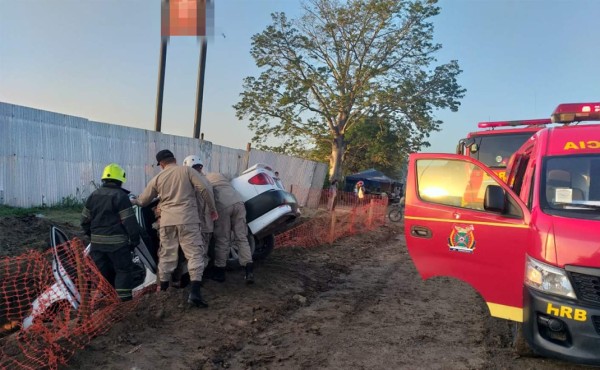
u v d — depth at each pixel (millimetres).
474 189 4773
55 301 4996
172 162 5707
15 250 6930
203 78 16422
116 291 5004
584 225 3838
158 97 15391
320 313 5934
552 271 3783
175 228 5422
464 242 4648
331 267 8609
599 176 4312
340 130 37000
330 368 4340
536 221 4078
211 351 4535
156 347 4473
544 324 3828
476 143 11086
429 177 4969
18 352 4113
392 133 39062
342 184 37344
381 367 4375
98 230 5004
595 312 3590
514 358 4582
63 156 11633
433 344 4949
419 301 6582
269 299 6125
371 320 5715
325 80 35125
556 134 4875
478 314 5984
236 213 6332
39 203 10961
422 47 35188
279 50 35312
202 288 6125
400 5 33688
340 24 33906
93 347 4328
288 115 36594
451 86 36188
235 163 19672
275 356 4574
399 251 11367
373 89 34625
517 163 6051
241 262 6348
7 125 10227
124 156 13586
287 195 7102
